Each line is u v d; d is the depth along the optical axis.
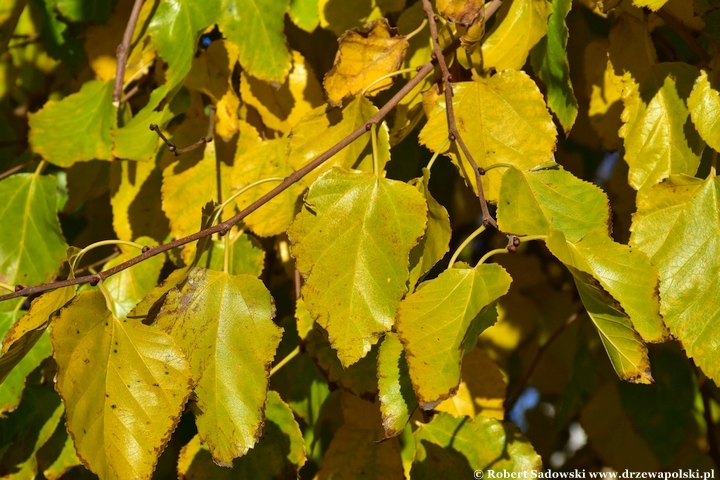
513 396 1.10
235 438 0.84
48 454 1.06
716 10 0.92
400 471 0.98
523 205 0.85
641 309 0.83
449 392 0.80
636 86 0.91
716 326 0.86
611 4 0.89
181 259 1.03
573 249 0.83
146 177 1.04
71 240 1.23
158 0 1.03
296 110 1.00
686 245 0.87
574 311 1.14
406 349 0.81
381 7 1.00
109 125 1.01
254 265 0.98
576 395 1.12
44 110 1.02
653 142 0.90
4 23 1.06
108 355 0.84
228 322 0.85
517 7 0.93
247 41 0.96
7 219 1.04
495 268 0.82
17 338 0.84
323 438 1.11
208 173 1.00
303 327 0.96
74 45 1.11
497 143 0.88
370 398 0.95
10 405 1.00
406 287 0.83
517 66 0.93
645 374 0.81
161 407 0.84
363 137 0.89
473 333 0.81
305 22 1.01
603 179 1.19
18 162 1.16
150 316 0.87
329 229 0.84
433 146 0.88
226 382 0.85
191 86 0.99
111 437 0.84
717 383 0.85
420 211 0.84
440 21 0.95
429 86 0.94
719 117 0.88
